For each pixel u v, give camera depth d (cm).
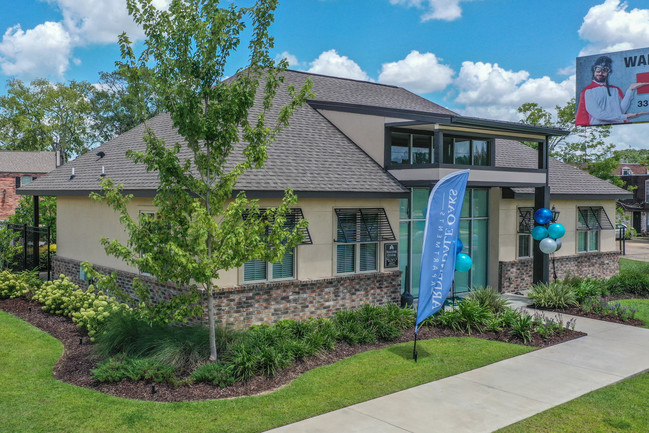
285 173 1378
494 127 1553
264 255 969
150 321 964
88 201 1686
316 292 1384
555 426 756
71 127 6631
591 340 1248
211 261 891
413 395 875
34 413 771
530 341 1214
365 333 1180
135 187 1349
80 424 738
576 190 2162
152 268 894
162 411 787
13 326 1268
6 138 6531
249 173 1310
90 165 1873
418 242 1738
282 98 1834
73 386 884
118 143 1964
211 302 973
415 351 1062
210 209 970
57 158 5175
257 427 741
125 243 1469
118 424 740
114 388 876
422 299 1077
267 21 977
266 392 879
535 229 1750
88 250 1700
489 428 748
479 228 1934
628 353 1140
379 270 1523
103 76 5975
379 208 1523
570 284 1764
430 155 1752
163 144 961
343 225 1455
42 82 6638
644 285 1891
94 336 1145
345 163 1568
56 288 1473
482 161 1855
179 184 946
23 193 1991
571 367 1039
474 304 1374
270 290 1302
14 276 1639
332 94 1984
